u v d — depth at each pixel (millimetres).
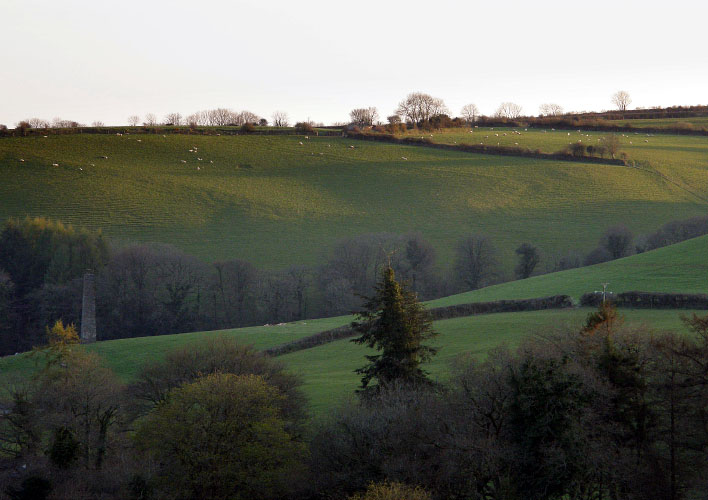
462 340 102562
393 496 51062
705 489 55406
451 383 68625
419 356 78500
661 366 59750
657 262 139125
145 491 64438
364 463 60312
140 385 82188
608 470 53719
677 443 57344
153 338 128750
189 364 83062
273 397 71125
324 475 61375
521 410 55750
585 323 99688
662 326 93812
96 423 78000
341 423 62406
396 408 61906
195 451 63188
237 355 84562
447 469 55031
